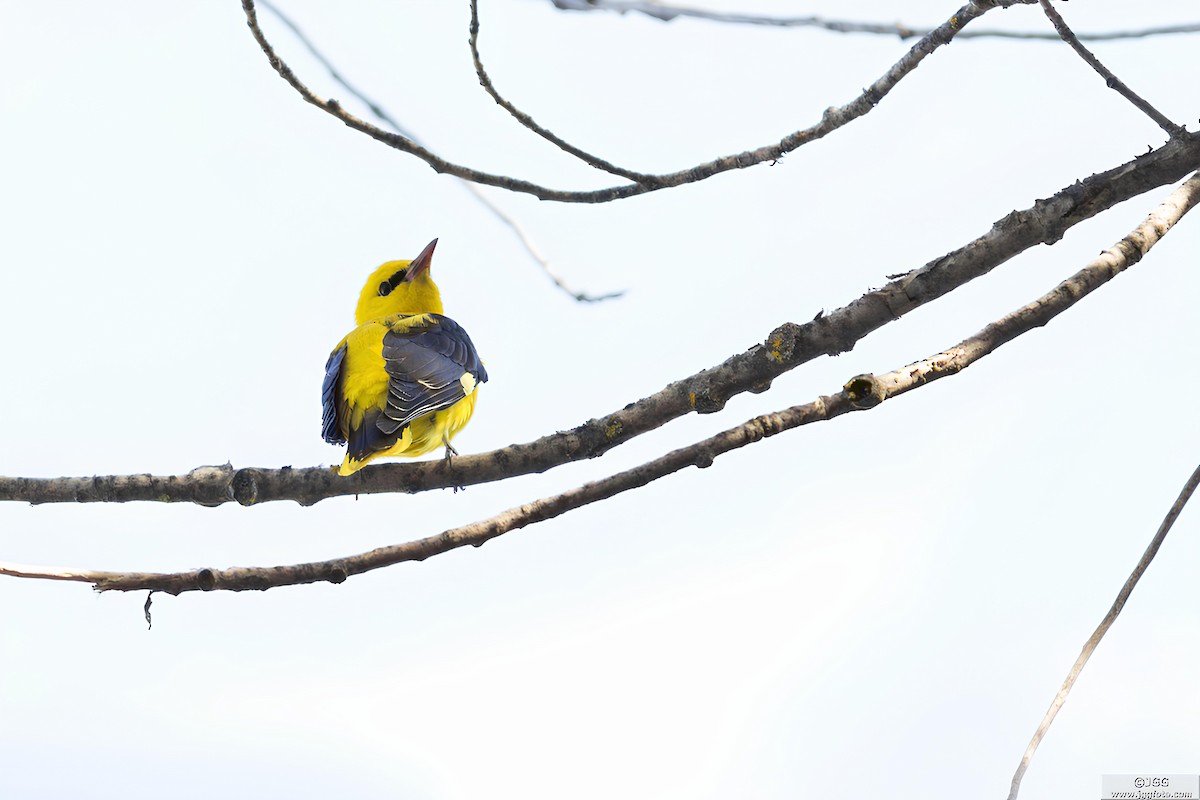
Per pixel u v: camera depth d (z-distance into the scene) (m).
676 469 6.93
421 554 7.01
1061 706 5.70
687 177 7.87
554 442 8.15
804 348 7.33
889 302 7.20
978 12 7.34
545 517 7.07
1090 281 6.93
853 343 7.32
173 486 8.55
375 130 7.63
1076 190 6.98
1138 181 6.94
